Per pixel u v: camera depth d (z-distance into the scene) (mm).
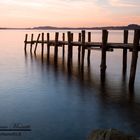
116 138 3447
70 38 18859
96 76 15477
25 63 21344
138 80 13961
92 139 3605
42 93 11344
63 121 7910
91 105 9594
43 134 6945
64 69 18125
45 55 28016
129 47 12922
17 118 8148
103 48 14008
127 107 9336
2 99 10297
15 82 13688
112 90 11945
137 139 3508
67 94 11203
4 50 33875
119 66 19875
